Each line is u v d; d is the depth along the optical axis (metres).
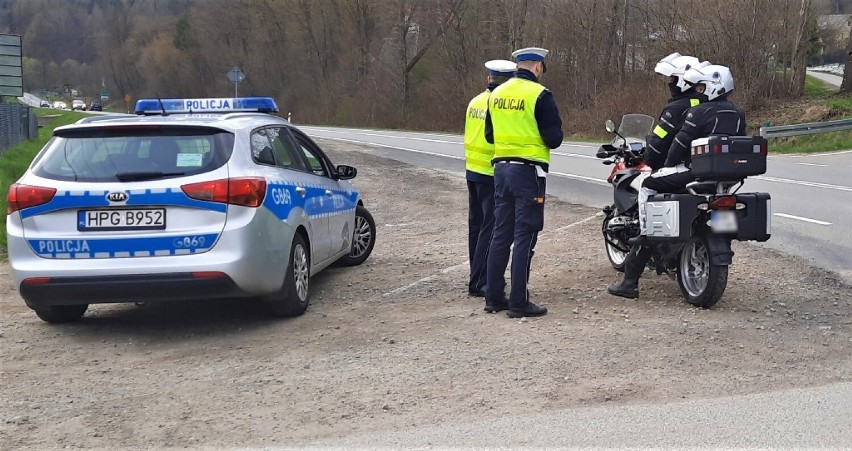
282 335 6.29
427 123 58.31
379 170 19.27
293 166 7.32
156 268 5.93
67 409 4.86
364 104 66.06
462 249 9.80
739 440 4.15
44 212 6.05
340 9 72.25
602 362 5.36
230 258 5.98
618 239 7.61
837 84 58.94
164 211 6.01
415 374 5.25
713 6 36.38
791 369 5.22
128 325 6.77
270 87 81.12
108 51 96.50
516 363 5.38
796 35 36.62
